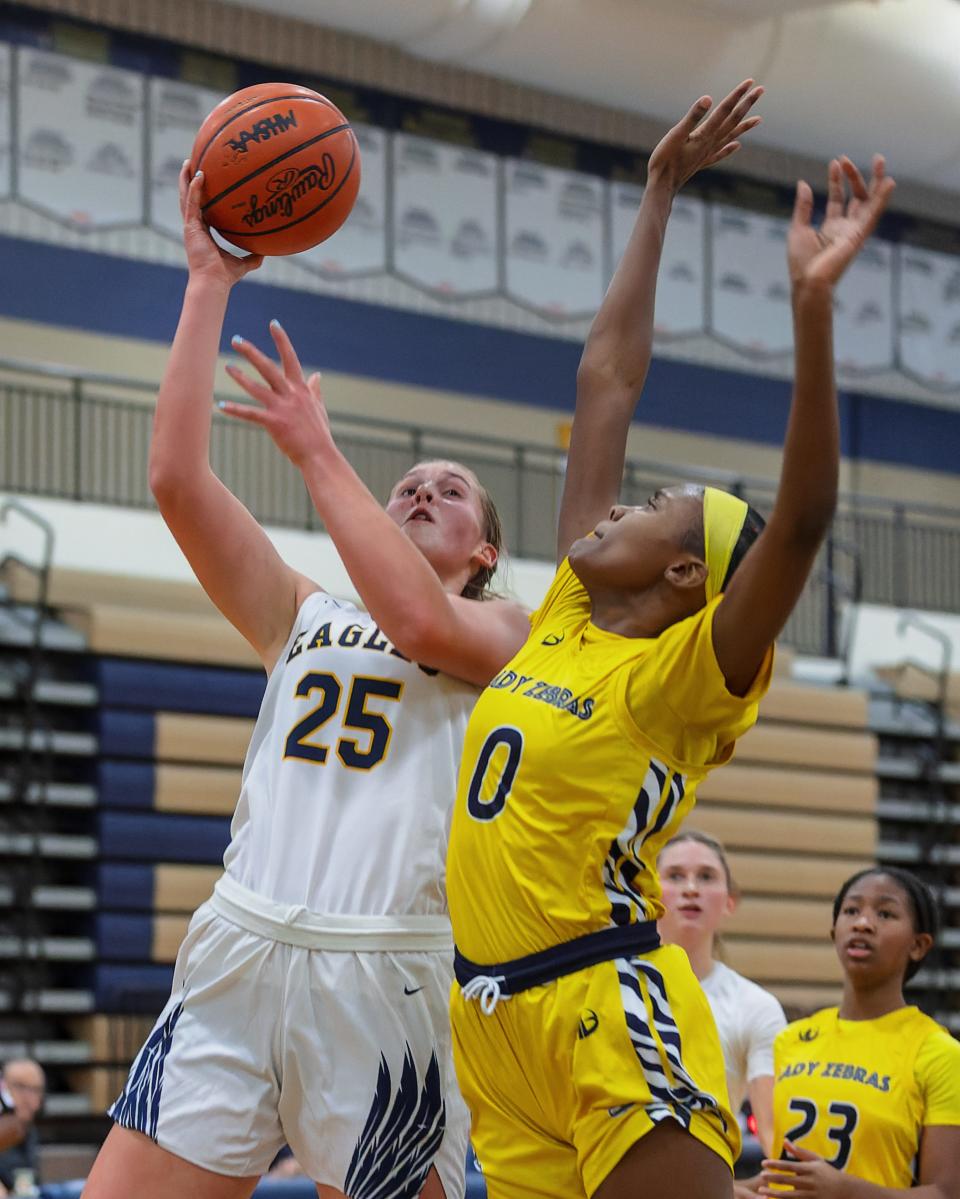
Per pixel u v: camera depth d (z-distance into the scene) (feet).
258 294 46.73
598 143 49.83
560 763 8.00
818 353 7.38
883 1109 12.73
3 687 35.88
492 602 10.16
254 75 44.73
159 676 37.24
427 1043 9.46
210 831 37.17
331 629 10.08
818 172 52.90
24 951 34.71
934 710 46.83
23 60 39.99
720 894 16.03
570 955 7.89
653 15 43.37
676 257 48.01
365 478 48.52
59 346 45.16
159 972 35.99
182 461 9.62
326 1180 9.33
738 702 7.84
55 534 37.78
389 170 44.60
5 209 39.24
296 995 9.30
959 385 52.54
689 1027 8.07
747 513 8.56
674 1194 7.63
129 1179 9.34
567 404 51.88
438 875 9.65
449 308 44.80
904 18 45.47
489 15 42.80
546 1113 8.02
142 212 41.09
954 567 56.75
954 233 54.65
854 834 43.11
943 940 43.86
